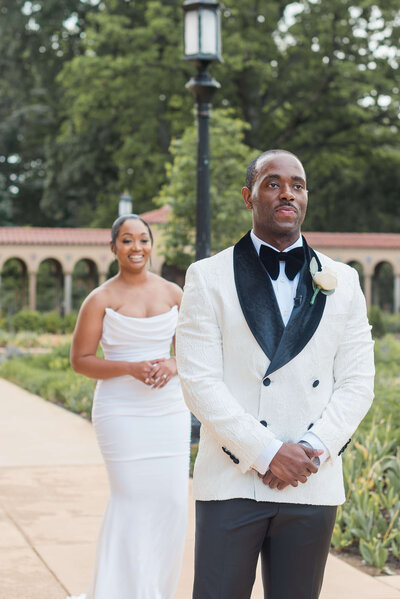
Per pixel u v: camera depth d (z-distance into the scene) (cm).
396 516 540
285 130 4475
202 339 258
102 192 4994
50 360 1912
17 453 843
